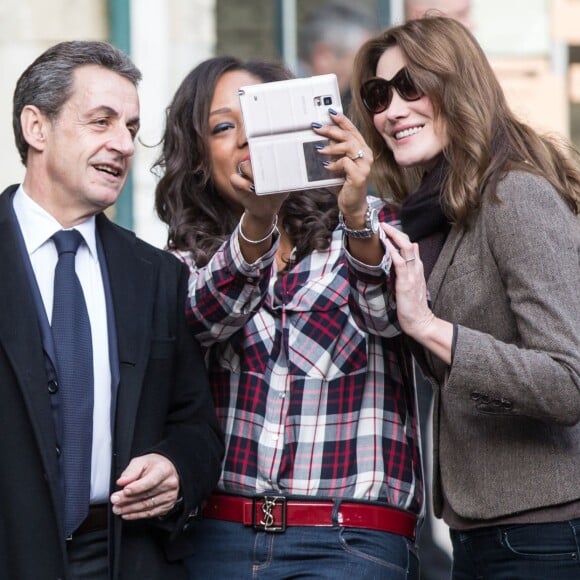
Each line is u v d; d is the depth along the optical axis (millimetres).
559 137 7270
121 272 6719
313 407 6902
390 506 6883
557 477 6652
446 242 6875
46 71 6594
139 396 6527
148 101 12828
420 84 6926
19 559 6238
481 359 6477
